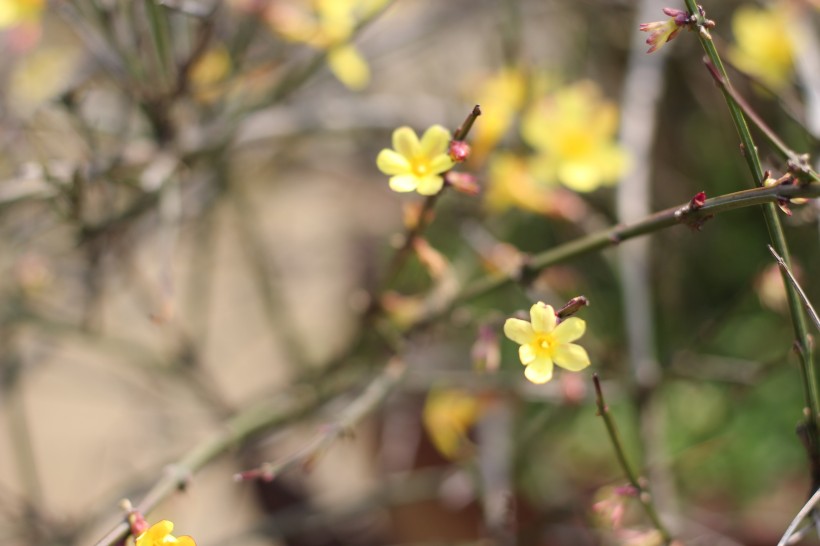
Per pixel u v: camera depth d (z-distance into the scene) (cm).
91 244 88
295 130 92
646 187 89
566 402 82
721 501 98
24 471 91
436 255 73
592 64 116
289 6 88
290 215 129
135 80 80
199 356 100
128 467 109
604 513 75
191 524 109
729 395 91
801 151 89
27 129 85
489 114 78
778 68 85
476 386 85
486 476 87
